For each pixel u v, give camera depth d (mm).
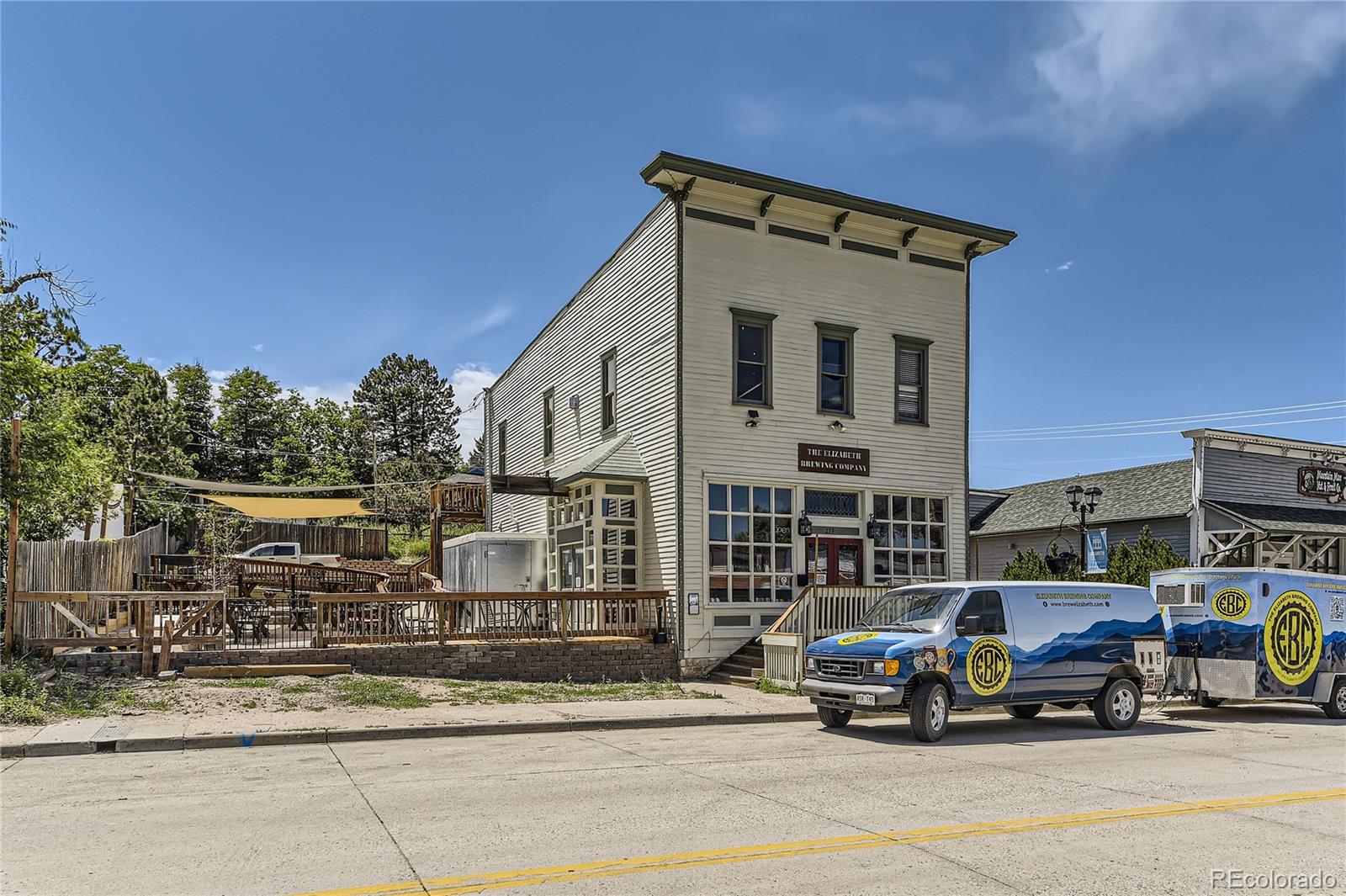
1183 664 16438
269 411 67875
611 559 20984
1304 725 15242
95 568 17797
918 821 7934
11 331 19125
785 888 6086
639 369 21594
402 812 8164
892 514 21938
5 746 11133
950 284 23109
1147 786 9578
